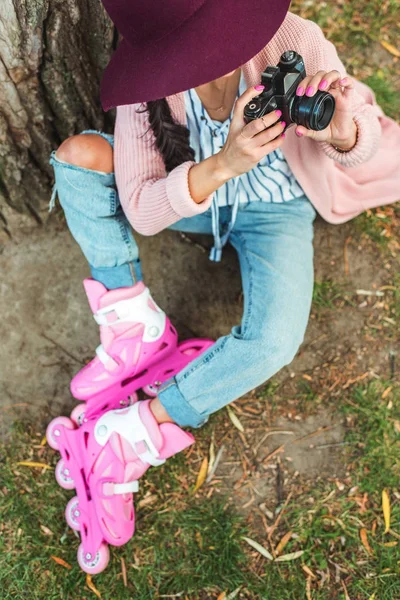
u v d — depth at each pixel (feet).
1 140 5.90
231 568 5.99
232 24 3.77
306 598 5.90
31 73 5.44
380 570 5.94
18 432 6.43
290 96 4.05
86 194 5.49
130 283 5.85
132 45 4.01
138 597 5.94
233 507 6.23
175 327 6.73
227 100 5.06
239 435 6.45
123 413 5.64
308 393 6.53
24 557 6.07
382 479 6.23
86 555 5.86
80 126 6.30
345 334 6.70
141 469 5.70
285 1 3.92
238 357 5.38
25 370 6.59
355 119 5.08
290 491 6.26
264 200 5.74
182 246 6.94
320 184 5.57
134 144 5.15
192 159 5.25
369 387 6.51
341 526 6.10
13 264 6.81
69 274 6.81
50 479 6.31
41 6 4.88
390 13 7.68
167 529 6.15
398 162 6.31
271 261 5.62
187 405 5.48
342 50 7.54
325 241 6.96
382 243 6.93
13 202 6.57
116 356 5.94
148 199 5.07
